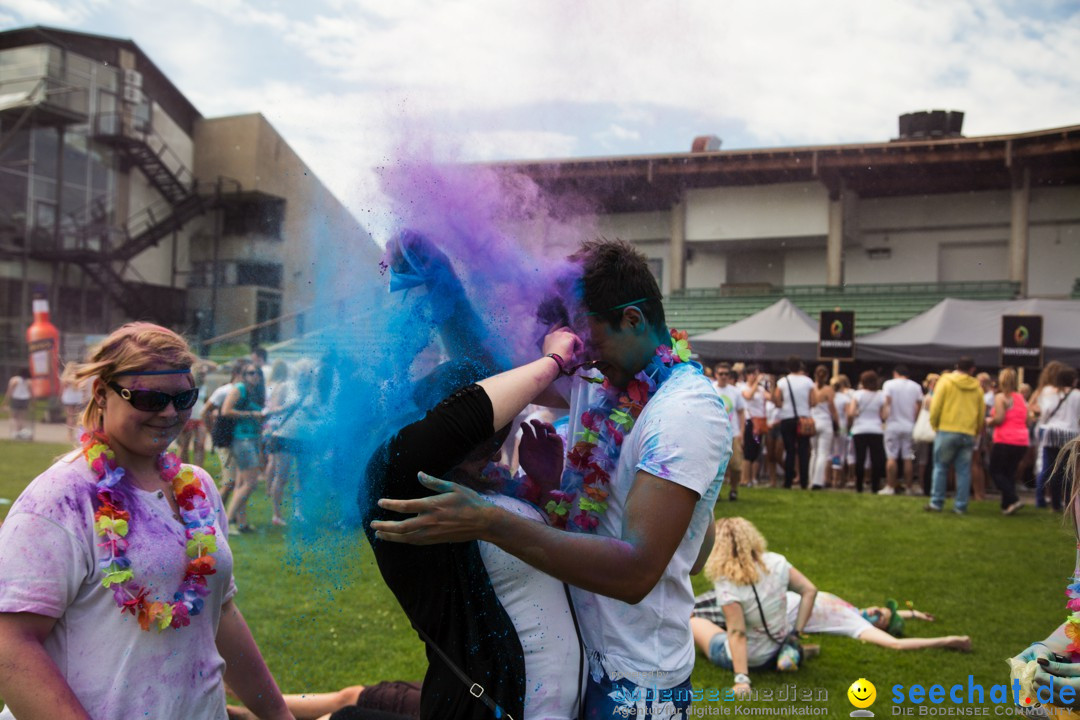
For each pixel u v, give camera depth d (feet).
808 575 17.11
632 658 5.20
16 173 76.59
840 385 33.63
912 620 13.98
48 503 4.76
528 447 5.57
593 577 4.46
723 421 5.04
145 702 4.85
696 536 5.28
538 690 5.01
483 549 5.04
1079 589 5.94
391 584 5.01
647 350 5.32
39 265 78.84
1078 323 39.14
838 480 32.35
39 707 4.48
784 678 11.23
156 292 83.46
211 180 84.84
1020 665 5.97
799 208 51.44
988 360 38.83
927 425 29.76
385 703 7.50
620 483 5.17
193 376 5.26
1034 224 56.95
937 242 59.62
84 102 79.61
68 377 5.11
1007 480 25.67
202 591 5.07
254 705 6.03
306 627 10.85
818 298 53.31
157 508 5.13
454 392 4.96
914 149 52.60
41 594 4.61
